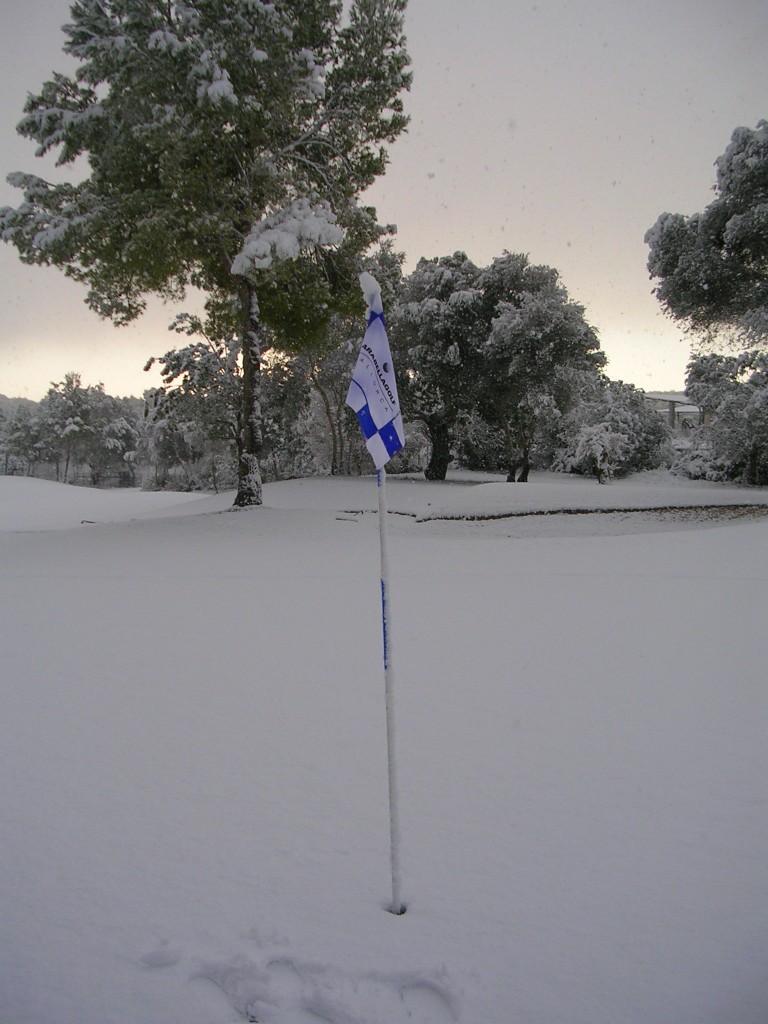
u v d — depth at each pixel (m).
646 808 3.68
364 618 7.99
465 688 5.58
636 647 6.52
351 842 3.43
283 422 46.00
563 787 3.93
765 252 22.66
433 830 3.52
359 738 4.67
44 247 17.70
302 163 19.84
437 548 13.86
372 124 19.81
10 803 3.85
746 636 6.71
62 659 6.58
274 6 16.97
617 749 4.39
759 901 2.92
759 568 10.07
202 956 2.64
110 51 16.31
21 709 5.28
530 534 18.56
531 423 33.44
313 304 21.20
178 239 17.80
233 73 16.80
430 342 32.69
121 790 3.99
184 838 3.48
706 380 34.53
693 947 2.67
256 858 3.30
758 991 2.45
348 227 20.48
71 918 2.88
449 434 36.94
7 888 3.08
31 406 87.75
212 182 17.78
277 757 4.40
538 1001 2.43
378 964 2.61
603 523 20.47
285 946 2.70
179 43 15.87
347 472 42.84
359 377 3.29
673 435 46.34
